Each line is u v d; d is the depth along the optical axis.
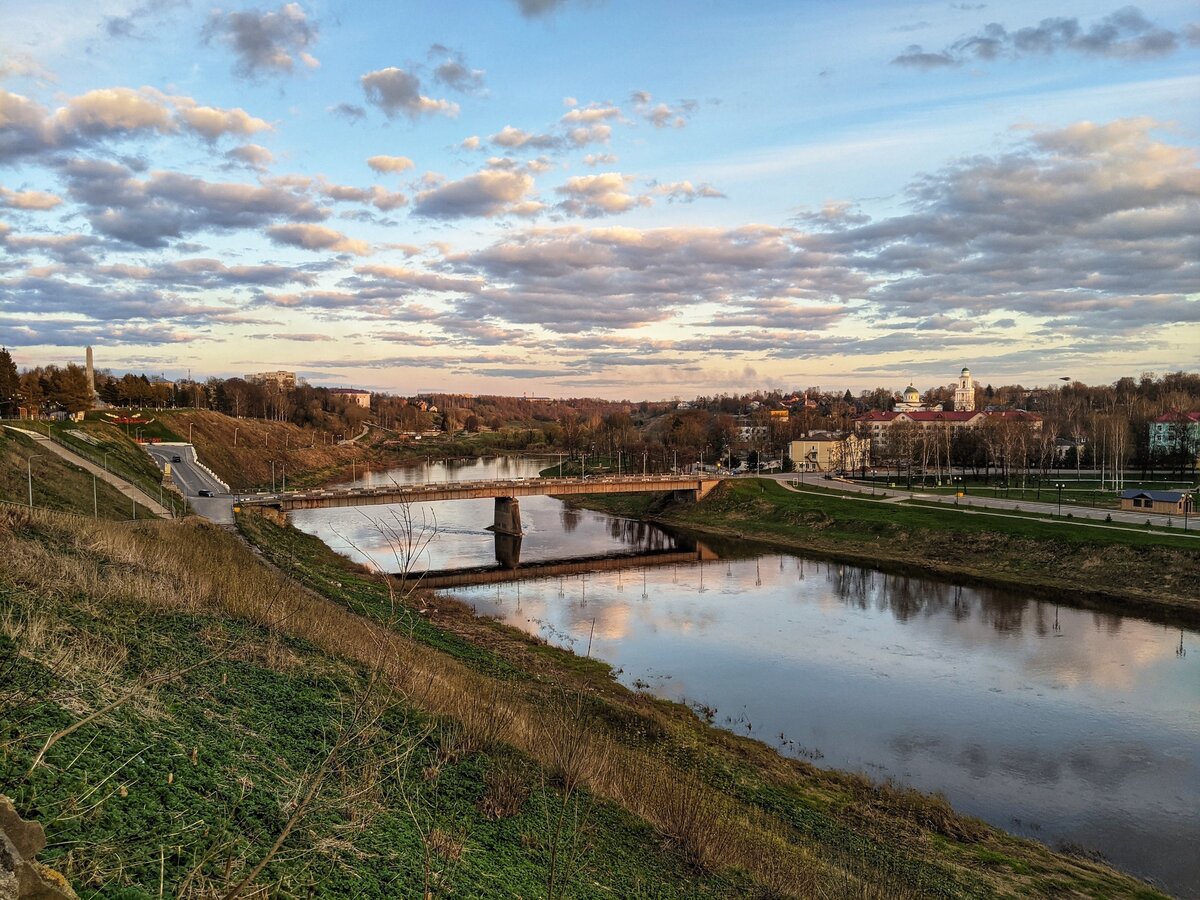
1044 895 23.12
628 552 98.69
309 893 9.67
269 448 184.50
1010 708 42.78
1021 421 177.00
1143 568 71.31
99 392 180.00
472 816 14.80
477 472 195.12
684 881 15.59
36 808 8.94
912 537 93.62
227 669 18.27
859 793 30.98
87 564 24.64
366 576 70.06
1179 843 29.20
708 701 43.53
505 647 48.41
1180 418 144.75
